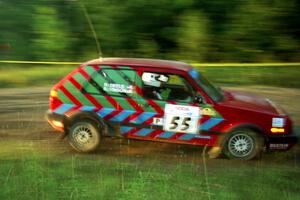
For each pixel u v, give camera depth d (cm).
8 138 791
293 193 563
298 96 1191
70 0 1761
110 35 1717
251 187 578
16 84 1280
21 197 523
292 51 1683
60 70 1482
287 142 698
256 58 1691
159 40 1744
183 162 700
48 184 565
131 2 1675
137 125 709
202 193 553
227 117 692
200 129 696
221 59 1698
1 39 1769
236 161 706
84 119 723
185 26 1653
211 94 705
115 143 780
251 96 775
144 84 707
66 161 676
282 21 1652
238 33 1659
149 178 600
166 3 1677
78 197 525
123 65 713
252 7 1630
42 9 1722
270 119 692
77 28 1727
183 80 699
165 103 698
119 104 711
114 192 543
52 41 1712
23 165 638
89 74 721
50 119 738
